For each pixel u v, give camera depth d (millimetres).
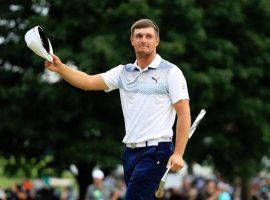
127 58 73750
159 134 20344
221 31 83188
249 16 84000
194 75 75188
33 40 20547
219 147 83875
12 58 81500
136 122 20453
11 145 84812
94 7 75688
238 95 83500
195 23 77062
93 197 61875
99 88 21422
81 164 83750
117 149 77188
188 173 117438
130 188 20344
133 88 20625
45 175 87250
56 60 21125
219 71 76625
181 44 73938
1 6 80875
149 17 74250
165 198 83312
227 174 90000
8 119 79375
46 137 79938
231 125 87375
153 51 20516
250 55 84000
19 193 77375
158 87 20359
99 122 78312
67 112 78125
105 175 83938
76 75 21297
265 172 114938
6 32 80812
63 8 76625
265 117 85125
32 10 81375
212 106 81750
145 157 20359
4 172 89312
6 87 79438
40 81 76875
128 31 74812
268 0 82188
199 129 84312
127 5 74000
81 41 76062
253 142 87500
